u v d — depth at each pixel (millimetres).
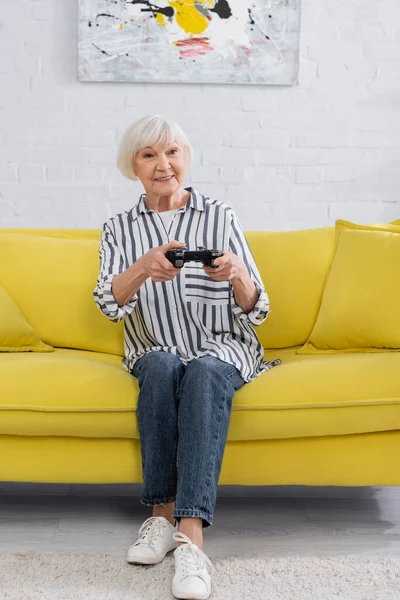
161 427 1888
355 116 3787
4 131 3758
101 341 2385
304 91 3768
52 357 2148
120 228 2189
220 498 2338
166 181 2127
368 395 1936
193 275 2102
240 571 1830
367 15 3727
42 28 3693
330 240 2479
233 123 3779
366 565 1867
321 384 1954
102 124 3762
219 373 1885
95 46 3670
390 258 2279
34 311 2385
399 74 3764
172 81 3701
